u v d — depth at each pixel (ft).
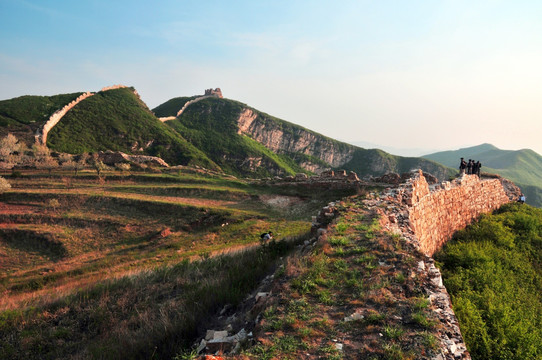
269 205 110.63
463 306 25.36
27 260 91.71
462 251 45.09
